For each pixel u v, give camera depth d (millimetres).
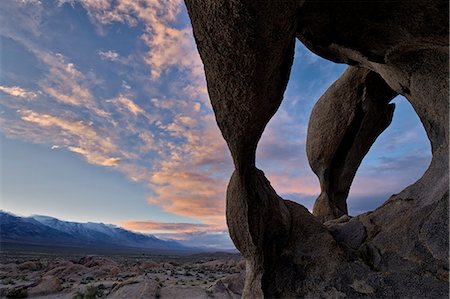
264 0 3336
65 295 13914
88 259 32938
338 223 6754
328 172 10750
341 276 4895
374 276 4602
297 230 5875
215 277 21938
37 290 14242
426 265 4203
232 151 5312
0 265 27703
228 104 4672
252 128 4953
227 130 5047
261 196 5781
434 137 5688
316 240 5574
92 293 12586
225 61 4117
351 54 6586
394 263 4570
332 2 3930
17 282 18969
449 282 3891
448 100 5098
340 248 5254
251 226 5562
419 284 4125
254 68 4031
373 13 4012
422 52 5113
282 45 3957
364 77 9773
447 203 4305
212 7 3617
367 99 9875
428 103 5562
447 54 4812
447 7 3467
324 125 10828
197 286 15117
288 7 3574
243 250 5926
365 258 5023
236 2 3389
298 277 5266
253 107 4547
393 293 4281
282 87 4742
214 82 4516
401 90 6379
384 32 4434
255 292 5500
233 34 3742
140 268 28078
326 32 4602
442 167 4922
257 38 3709
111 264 30797
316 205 10828
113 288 13703
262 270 5516
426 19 3744
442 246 4137
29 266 27688
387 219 5289
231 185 6105
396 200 5430
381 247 4914
